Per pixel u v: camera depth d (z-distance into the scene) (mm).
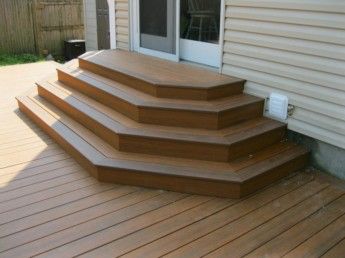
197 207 2898
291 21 3334
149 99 3609
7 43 8969
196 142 3174
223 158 3189
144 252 2404
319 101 3318
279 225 2703
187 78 3873
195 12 4602
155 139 3250
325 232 2639
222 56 4023
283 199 3025
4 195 3014
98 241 2498
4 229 2598
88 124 3850
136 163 3178
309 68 3309
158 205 2912
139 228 2637
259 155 3355
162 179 3088
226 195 3018
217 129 3385
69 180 3254
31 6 9086
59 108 4504
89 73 4652
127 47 5578
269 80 3656
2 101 5344
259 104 3695
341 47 3055
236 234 2596
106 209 2848
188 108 3383
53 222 2684
